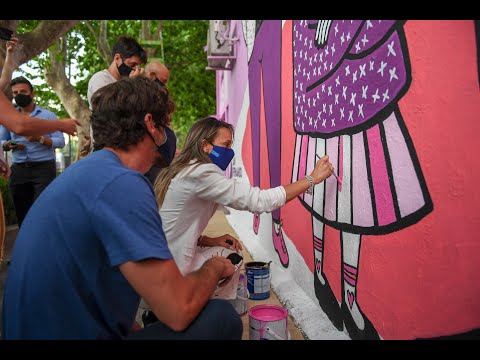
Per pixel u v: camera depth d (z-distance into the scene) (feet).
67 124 7.34
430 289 4.61
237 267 8.05
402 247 5.09
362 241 6.16
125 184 3.78
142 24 38.86
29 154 14.20
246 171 17.80
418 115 4.65
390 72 5.20
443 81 4.24
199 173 7.10
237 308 8.41
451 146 4.17
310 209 8.56
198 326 4.47
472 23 3.84
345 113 6.61
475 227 3.94
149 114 4.23
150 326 4.60
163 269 3.69
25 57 16.74
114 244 3.65
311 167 8.39
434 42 4.34
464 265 4.11
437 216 4.44
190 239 7.55
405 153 4.94
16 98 14.06
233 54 21.42
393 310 5.35
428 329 4.66
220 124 7.75
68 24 17.65
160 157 4.80
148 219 3.76
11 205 20.76
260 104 14.08
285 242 10.78
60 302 3.81
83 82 49.06
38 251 3.78
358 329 6.41
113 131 4.18
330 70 7.21
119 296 4.05
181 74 50.26
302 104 8.95
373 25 5.60
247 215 16.97
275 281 10.46
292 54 9.68
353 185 6.40
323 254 7.82
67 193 3.83
